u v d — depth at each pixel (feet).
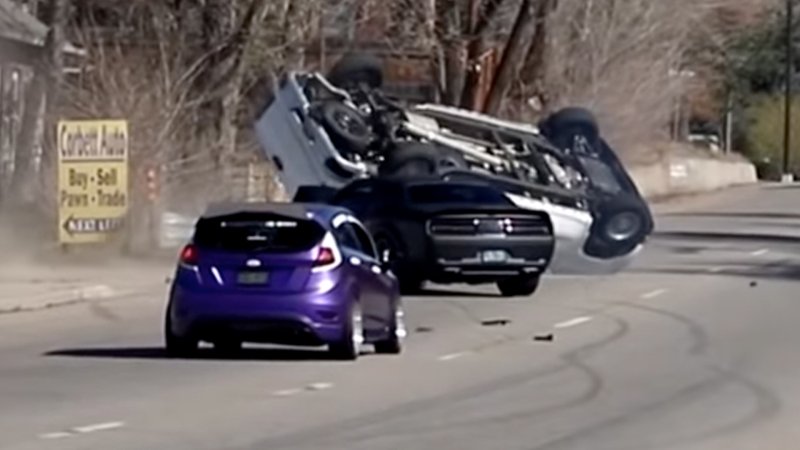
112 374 234.38
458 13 625.82
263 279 249.34
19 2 570.46
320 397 212.23
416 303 358.02
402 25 626.23
